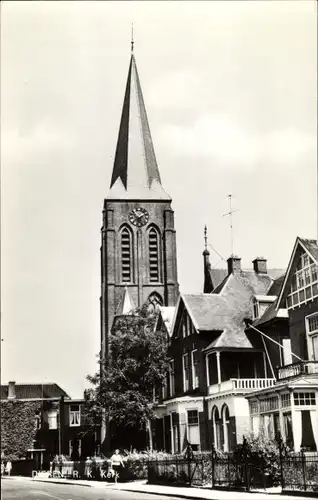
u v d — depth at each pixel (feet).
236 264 172.45
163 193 282.97
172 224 279.08
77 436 265.13
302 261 123.54
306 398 107.96
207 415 145.07
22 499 86.79
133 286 271.08
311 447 107.34
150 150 293.02
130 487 107.45
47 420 282.77
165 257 274.77
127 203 279.28
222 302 158.71
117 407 158.61
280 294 128.77
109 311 265.34
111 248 272.92
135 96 301.22
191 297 158.92
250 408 125.49
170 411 156.76
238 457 87.86
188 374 156.76
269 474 86.38
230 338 144.25
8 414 267.39
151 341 160.45
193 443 147.64
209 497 77.46
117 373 158.92
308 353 119.44
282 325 136.77
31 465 194.70
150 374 158.61
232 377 144.87
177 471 104.68
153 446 176.04
